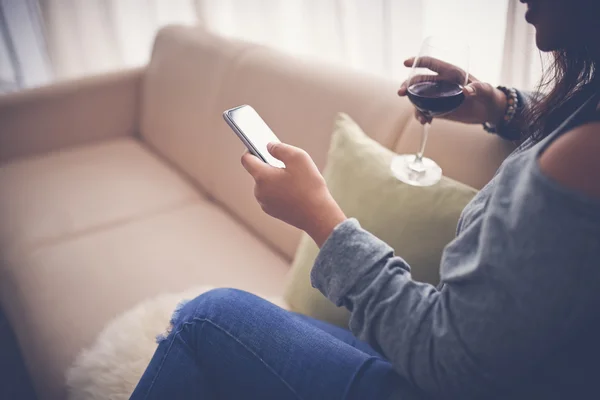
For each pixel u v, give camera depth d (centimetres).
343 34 148
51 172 165
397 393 59
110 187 155
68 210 143
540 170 41
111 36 250
